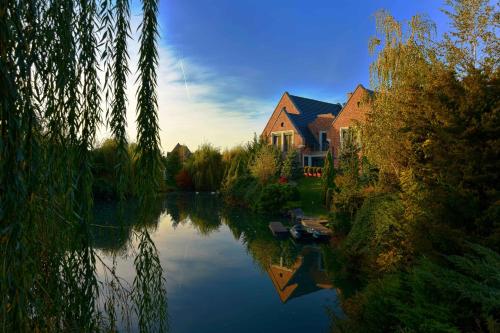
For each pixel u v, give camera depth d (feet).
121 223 7.27
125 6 7.04
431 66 27.86
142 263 7.27
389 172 29.91
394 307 13.88
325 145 97.76
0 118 4.46
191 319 22.16
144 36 7.02
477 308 11.15
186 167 122.11
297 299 25.54
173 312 23.22
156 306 7.39
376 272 22.38
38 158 5.06
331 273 31.12
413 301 13.32
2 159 4.42
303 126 103.04
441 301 12.01
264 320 22.00
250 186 84.28
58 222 6.22
